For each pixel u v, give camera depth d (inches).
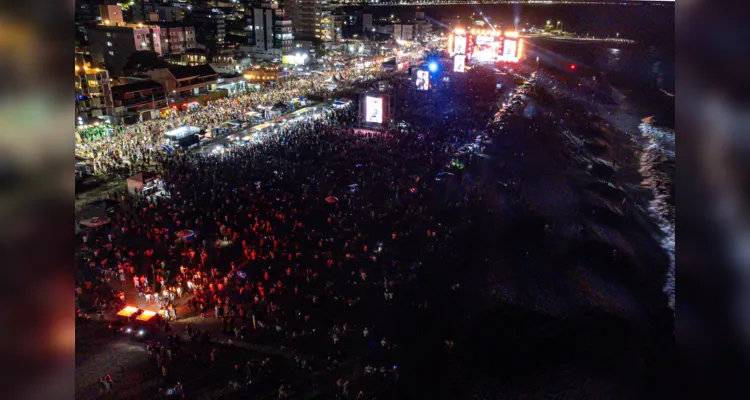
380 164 2967.5
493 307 1740.9
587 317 1752.0
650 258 2235.5
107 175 2800.2
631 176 3388.3
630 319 1759.4
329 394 1305.4
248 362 1382.9
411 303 1732.3
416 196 2573.8
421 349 1518.2
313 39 7381.9
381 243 2094.0
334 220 2276.1
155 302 1662.2
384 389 1343.5
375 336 1556.3
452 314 1694.1
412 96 4864.7
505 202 2637.8
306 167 2923.2
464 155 3154.5
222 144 3398.1
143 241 2064.5
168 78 4217.5
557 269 2062.0
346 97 4813.0
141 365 1376.7
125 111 3772.1
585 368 1518.2
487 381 1429.6
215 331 1535.4
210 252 1994.3
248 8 6722.4
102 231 2128.4
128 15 7475.4
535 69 6845.5
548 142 3786.9
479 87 5319.9
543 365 1525.6
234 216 2282.2
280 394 1279.5
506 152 3356.3
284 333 1535.4
